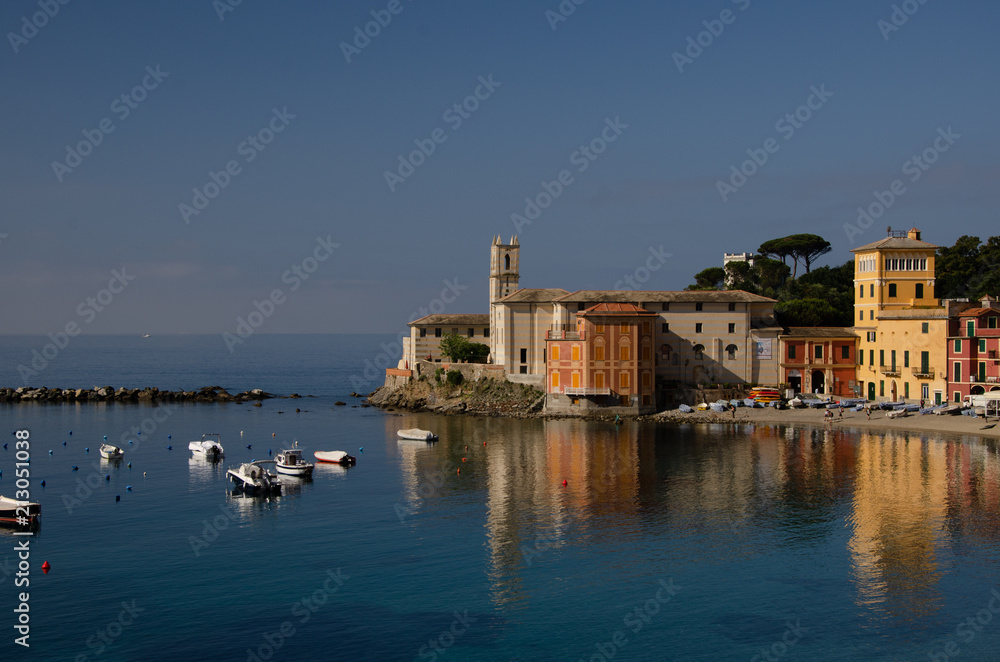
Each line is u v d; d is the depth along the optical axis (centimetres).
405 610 6969
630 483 10794
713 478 10956
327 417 18850
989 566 7644
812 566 7731
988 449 12350
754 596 7138
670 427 15412
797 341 17638
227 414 19712
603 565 7862
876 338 16775
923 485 10300
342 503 10181
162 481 11675
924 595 7088
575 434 14838
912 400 15825
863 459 11875
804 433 14325
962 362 14838
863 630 6525
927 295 16775
